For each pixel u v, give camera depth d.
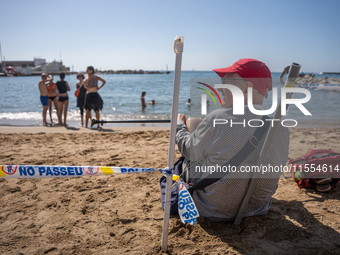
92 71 8.30
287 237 2.28
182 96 18.09
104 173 2.04
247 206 2.45
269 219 2.53
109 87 34.88
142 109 14.49
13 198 3.04
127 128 8.35
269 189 2.29
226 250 2.11
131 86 36.75
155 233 2.35
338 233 2.31
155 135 6.73
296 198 2.96
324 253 2.07
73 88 32.94
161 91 28.42
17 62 127.69
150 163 4.26
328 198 2.94
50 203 2.91
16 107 15.14
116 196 3.09
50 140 6.14
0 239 2.28
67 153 4.93
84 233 2.37
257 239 2.24
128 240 2.26
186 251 2.11
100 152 5.00
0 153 4.91
